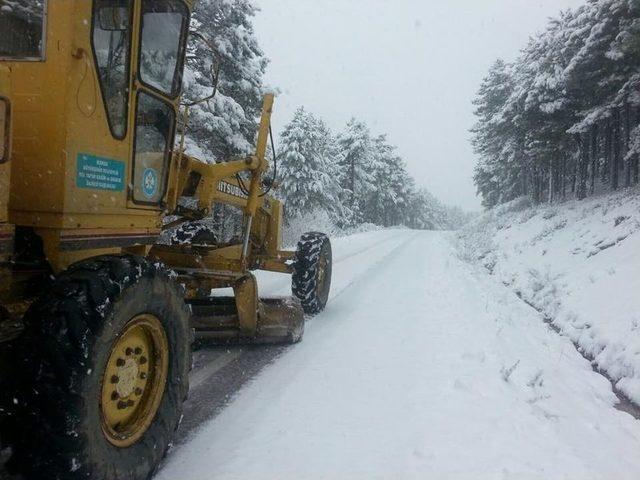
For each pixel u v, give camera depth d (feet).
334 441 12.26
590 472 11.53
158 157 13.34
